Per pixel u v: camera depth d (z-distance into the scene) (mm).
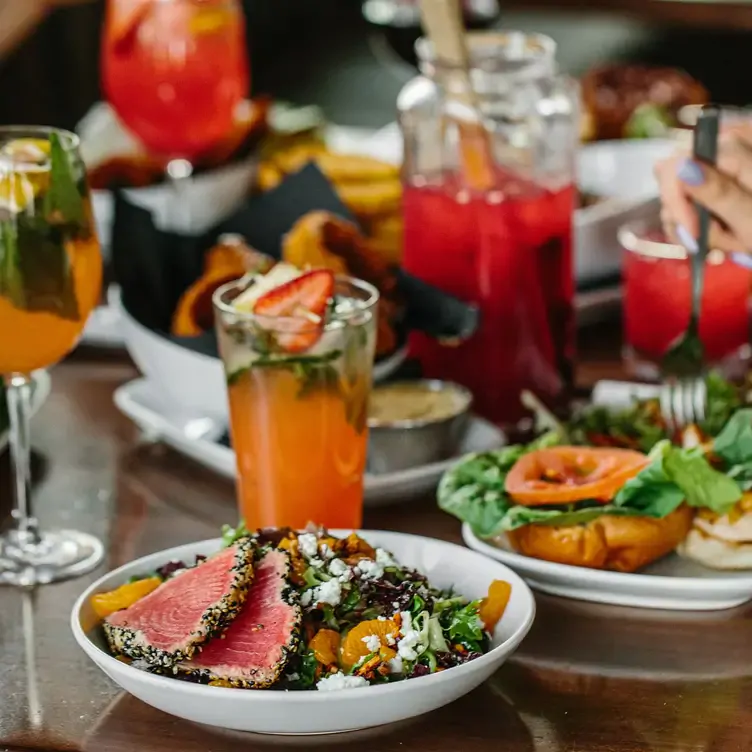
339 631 1189
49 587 1457
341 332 1429
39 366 1472
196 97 2322
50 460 1780
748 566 1394
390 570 1250
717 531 1397
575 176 1860
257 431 1464
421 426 1628
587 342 2143
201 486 1707
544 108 1794
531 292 1811
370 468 1663
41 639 1352
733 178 1692
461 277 1826
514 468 1450
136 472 1744
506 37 1873
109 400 1973
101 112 2850
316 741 1169
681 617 1371
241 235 1950
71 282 1427
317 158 2410
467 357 1853
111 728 1195
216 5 2322
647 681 1255
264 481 1485
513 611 1251
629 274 1943
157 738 1179
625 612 1382
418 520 1603
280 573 1230
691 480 1362
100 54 3420
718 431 1558
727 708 1211
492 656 1133
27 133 1484
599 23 3717
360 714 1100
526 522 1368
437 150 1831
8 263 1385
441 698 1123
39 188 1380
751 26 3473
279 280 1483
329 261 1768
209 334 1695
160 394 1878
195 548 1344
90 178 2428
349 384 1455
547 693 1238
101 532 1584
